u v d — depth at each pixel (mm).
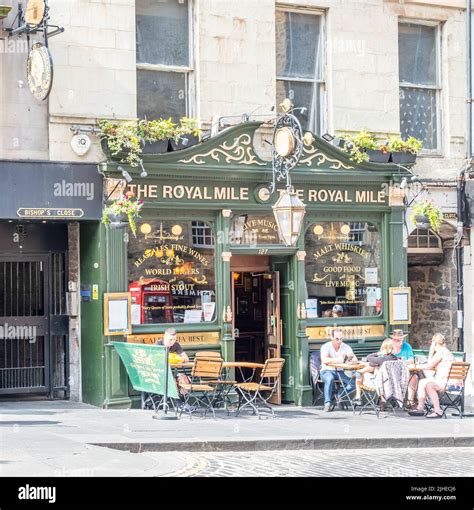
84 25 16750
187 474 11625
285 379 18422
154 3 17641
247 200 17781
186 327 17344
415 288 21047
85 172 16547
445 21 20172
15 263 17484
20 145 16250
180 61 17828
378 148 18688
